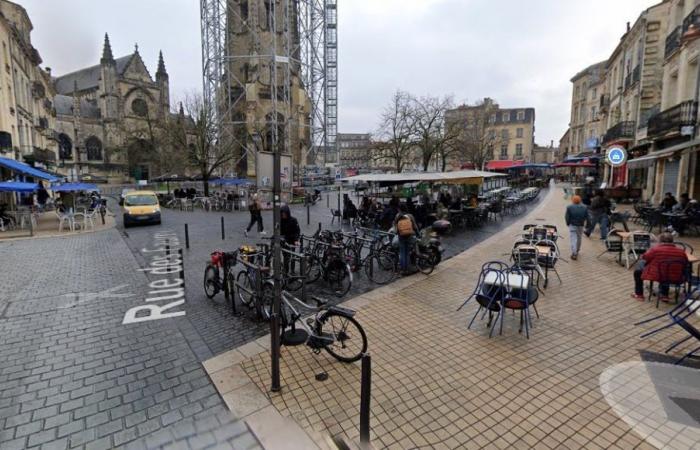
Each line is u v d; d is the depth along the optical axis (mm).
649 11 20641
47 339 5336
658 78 20766
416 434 3328
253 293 5977
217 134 35219
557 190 38438
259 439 3318
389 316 5957
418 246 8594
